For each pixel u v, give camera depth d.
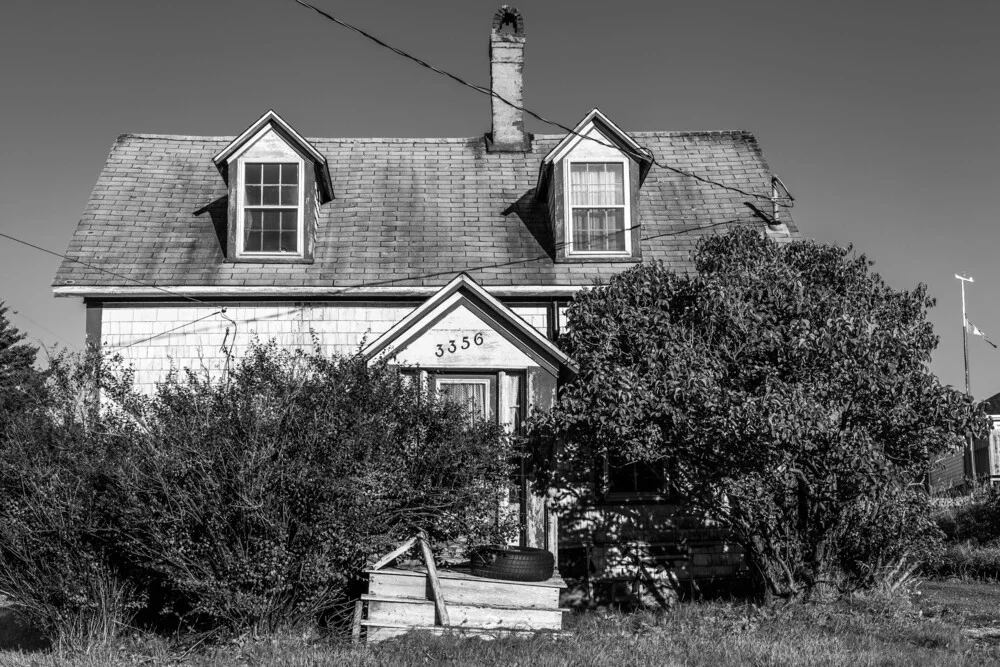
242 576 10.56
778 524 12.82
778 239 18.23
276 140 17.69
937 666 9.69
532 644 10.30
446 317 14.91
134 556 11.04
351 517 10.92
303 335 16.86
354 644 10.55
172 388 12.68
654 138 21.22
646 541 15.88
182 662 10.06
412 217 18.53
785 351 11.88
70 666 9.91
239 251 17.23
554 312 17.20
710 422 11.60
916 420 11.74
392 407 12.06
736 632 11.20
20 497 10.96
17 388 11.52
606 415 12.42
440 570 11.90
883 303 13.03
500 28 21.17
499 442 13.01
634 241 17.77
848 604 12.51
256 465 10.67
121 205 18.22
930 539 13.77
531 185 19.61
